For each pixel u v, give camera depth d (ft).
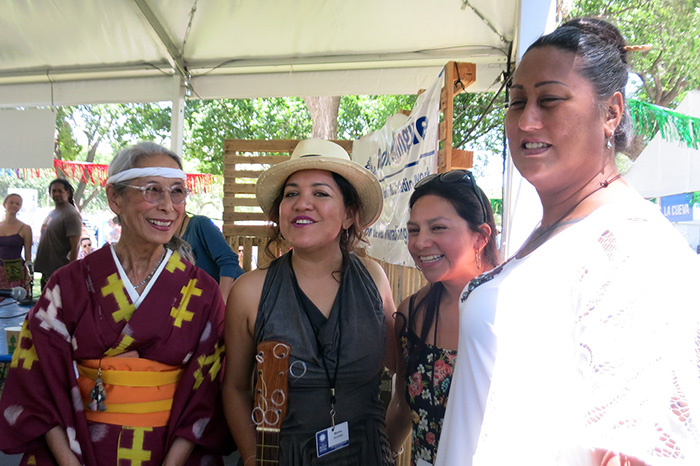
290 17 14.73
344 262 5.56
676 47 24.75
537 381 2.45
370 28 14.85
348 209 5.73
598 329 2.11
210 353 5.53
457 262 4.85
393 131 12.76
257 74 17.04
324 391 5.03
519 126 2.79
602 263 2.25
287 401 4.94
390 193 12.73
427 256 4.92
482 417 2.86
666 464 1.87
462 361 3.14
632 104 8.52
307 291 5.37
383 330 5.38
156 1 14.52
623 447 1.96
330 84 16.79
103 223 56.49
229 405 5.45
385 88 16.57
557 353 2.38
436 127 9.30
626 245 2.21
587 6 24.95
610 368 2.02
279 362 4.90
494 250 5.17
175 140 16.80
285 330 5.06
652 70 24.80
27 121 17.83
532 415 2.44
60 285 5.16
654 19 24.89
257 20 14.93
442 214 4.83
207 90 17.29
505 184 9.62
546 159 2.76
